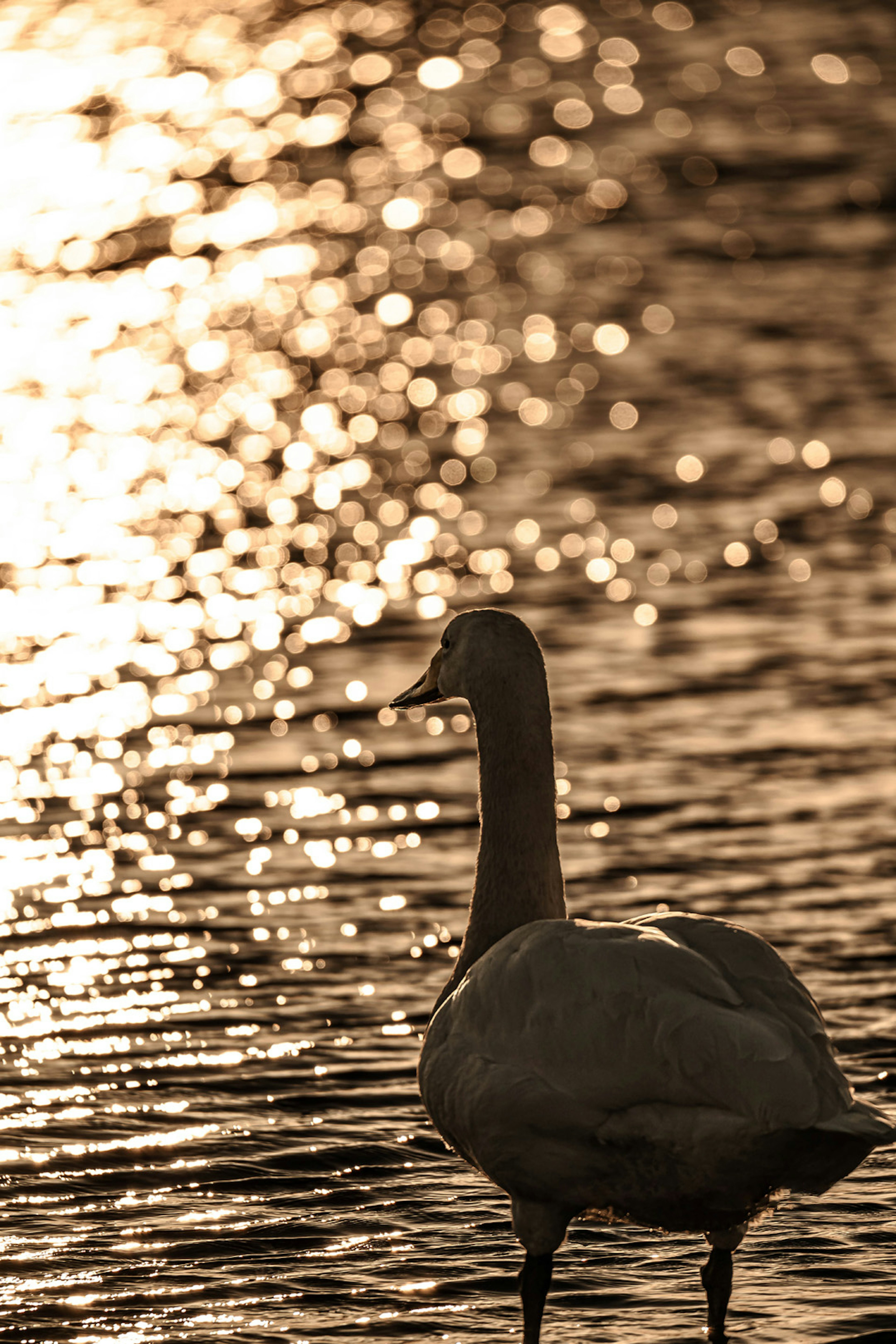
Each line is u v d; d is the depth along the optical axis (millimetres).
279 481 23531
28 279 34969
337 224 37781
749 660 16969
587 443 24281
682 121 43125
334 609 18734
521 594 18984
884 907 11773
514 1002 6562
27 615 18719
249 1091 9484
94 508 22578
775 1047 5977
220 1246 7832
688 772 14398
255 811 13875
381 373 28422
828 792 13938
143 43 56344
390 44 53844
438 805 13992
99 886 12430
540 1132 6418
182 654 17547
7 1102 9320
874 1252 7746
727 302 30703
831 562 19719
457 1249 7832
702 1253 7875
